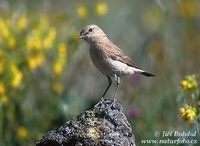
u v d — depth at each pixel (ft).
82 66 58.54
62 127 33.81
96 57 41.57
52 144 33.53
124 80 55.26
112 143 33.04
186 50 61.77
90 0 67.31
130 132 33.76
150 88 55.16
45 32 50.44
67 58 54.70
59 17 55.72
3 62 48.96
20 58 49.70
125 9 68.85
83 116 33.94
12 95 50.39
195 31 65.77
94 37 41.65
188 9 66.74
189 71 57.88
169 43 61.72
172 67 57.88
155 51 60.03
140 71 42.55
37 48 49.80
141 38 65.36
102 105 34.78
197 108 40.65
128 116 51.85
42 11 58.54
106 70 41.47
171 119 50.60
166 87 54.34
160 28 64.03
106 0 69.51
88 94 58.39
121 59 41.32
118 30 66.23
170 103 51.96
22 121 50.55
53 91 52.85
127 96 54.24
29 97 51.55
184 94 42.75
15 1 60.03
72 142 33.27
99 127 33.40
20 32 50.29
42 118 51.44
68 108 52.21
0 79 48.96
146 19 69.77
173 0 67.41
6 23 50.60
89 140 33.04
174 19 65.51
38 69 52.75
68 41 53.78
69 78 57.77
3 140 49.44
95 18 64.28
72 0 69.77
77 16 56.49
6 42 49.39
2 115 49.44
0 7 54.95
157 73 57.11
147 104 53.26
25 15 52.85
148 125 50.90
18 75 48.83
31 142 50.08
